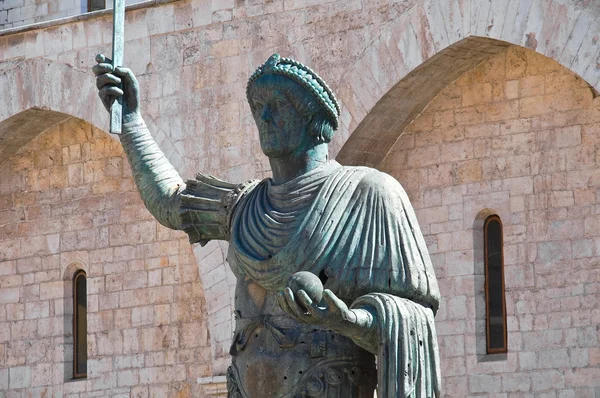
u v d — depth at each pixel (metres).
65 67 34.62
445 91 31.08
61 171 37.12
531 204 30.14
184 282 35.16
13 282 37.69
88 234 36.69
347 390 8.80
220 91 32.47
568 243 29.64
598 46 27.53
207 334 34.72
